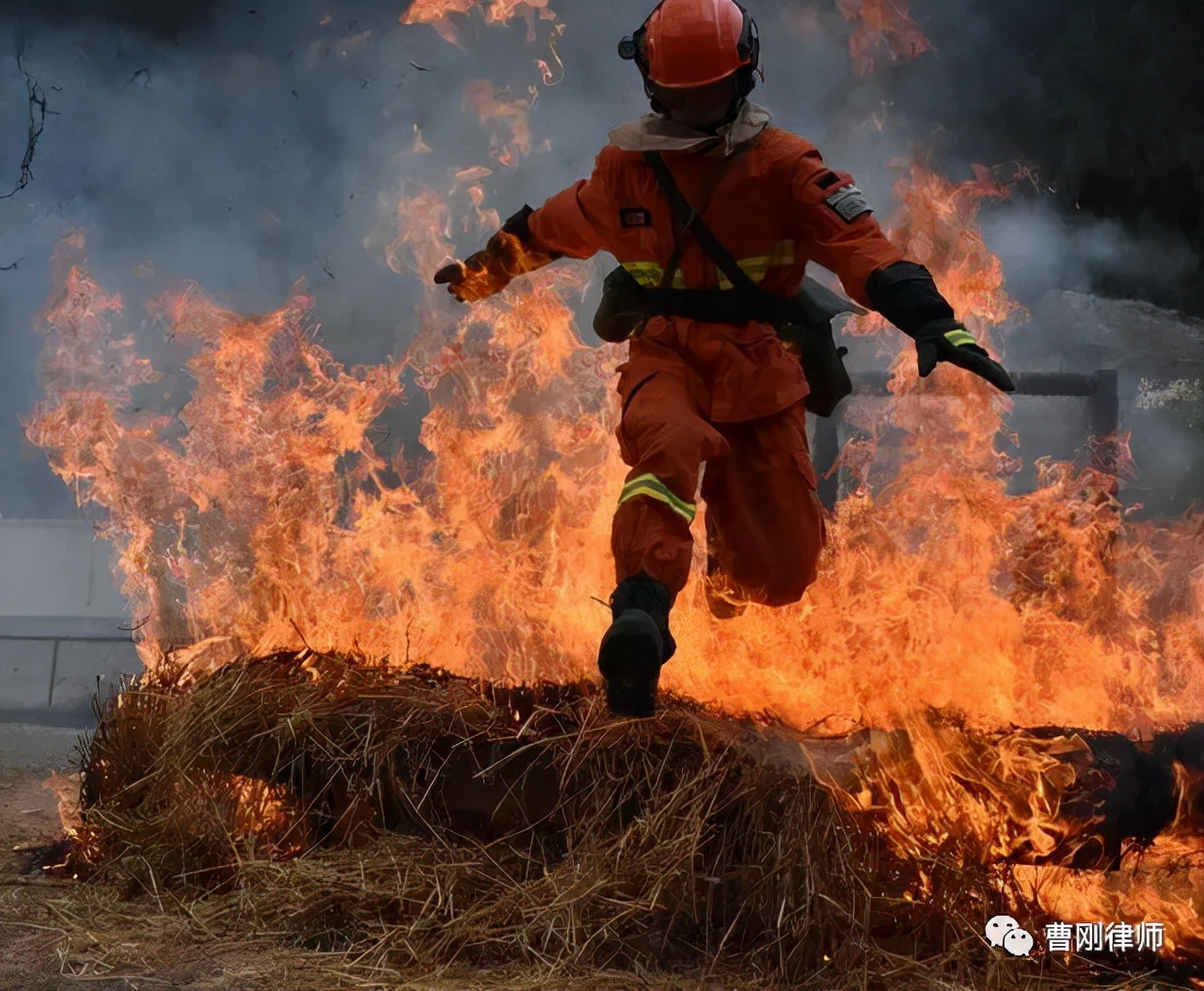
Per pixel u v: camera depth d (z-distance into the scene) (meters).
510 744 4.39
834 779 4.14
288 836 4.58
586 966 3.93
